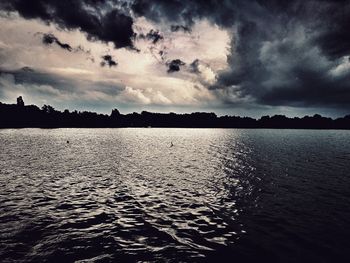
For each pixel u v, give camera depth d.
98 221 21.89
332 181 38.19
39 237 18.47
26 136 150.88
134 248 17.11
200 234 19.45
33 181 36.81
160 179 39.53
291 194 30.80
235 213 24.08
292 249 17.09
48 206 25.64
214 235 19.30
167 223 21.59
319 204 26.86
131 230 20.11
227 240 18.45
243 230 20.17
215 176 42.16
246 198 29.06
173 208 25.55
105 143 112.31
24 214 23.14
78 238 18.47
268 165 54.16
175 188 33.72
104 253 16.33
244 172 45.88
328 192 31.75
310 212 24.36
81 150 81.38
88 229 20.14
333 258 15.88
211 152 81.00
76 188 33.09
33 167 48.84
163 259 15.72
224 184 36.19
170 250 16.88
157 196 29.84
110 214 23.66
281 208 25.56
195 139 155.38
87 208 25.27
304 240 18.41
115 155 70.12
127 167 50.75
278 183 36.88
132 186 34.66
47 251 16.42
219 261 15.56
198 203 27.16
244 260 15.65
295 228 20.59
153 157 67.19
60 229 20.02
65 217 22.66
